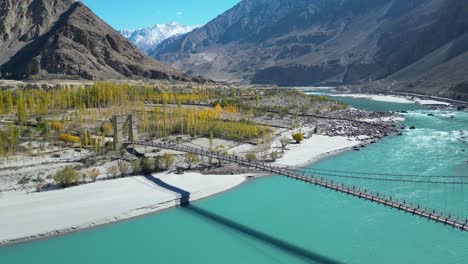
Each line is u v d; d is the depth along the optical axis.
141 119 161.25
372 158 118.19
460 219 65.56
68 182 92.00
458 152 122.81
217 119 162.75
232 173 103.88
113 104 189.50
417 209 64.25
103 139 129.00
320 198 87.06
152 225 75.12
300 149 129.25
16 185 92.19
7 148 118.25
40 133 139.25
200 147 128.50
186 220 77.06
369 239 67.81
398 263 60.28
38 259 63.03
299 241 67.75
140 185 93.06
